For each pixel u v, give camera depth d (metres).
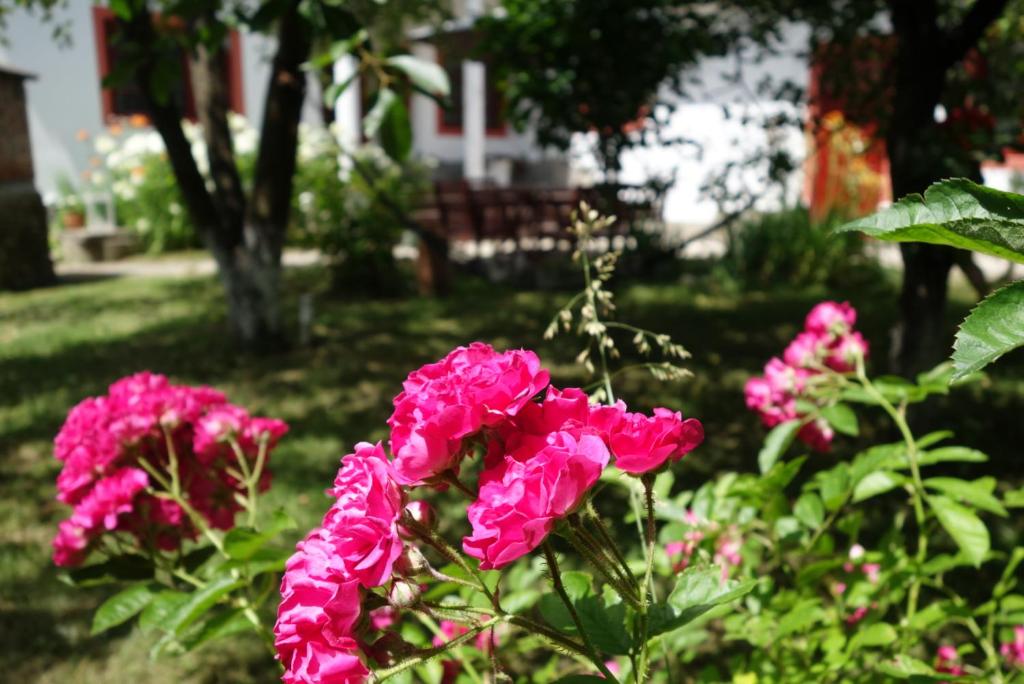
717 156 12.88
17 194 10.86
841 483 1.63
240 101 14.99
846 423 1.71
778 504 1.68
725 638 1.73
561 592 0.91
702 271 10.93
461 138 18.23
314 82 13.67
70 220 13.73
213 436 1.77
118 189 13.57
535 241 11.60
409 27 8.91
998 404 5.64
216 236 7.25
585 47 5.25
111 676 3.11
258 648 3.27
